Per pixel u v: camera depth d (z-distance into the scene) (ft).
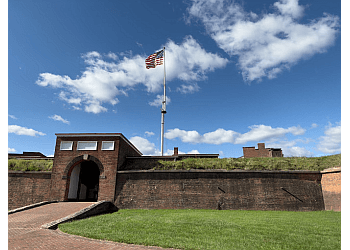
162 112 113.29
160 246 25.53
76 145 74.28
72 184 75.36
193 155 107.55
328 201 62.28
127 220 41.98
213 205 63.62
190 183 66.85
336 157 69.31
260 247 24.64
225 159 76.33
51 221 41.50
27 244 26.40
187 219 42.86
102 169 71.15
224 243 26.08
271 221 41.06
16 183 71.92
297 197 63.36
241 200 63.52
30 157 100.42
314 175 66.13
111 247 25.22
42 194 69.77
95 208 51.96
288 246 25.16
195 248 24.23
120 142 75.31
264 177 65.98
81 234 30.96
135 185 68.44
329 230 33.50
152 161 79.82
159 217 45.88
